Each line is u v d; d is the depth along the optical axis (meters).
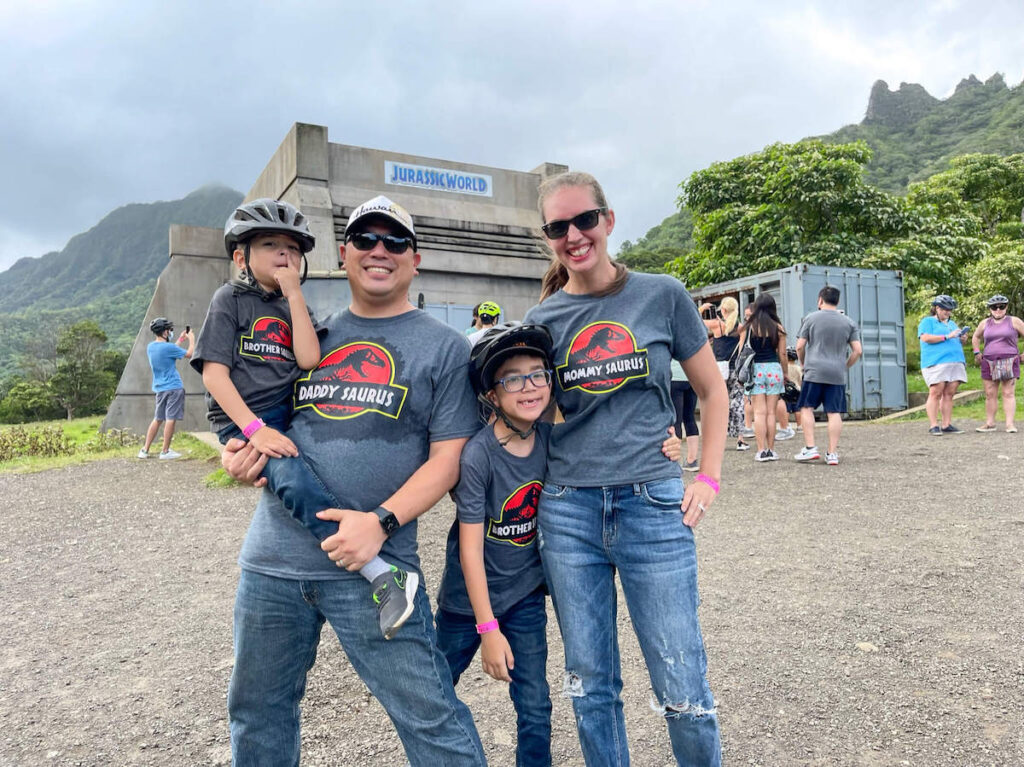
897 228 19.72
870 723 2.51
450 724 1.69
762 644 3.21
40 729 2.78
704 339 2.05
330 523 1.67
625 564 1.89
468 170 15.39
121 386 14.64
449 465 1.83
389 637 1.61
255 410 1.87
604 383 1.91
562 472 1.98
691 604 1.84
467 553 1.99
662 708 1.81
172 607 4.18
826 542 4.70
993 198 41.41
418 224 14.47
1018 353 9.28
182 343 11.16
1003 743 2.33
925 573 4.02
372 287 1.85
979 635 3.18
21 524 6.59
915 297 21.97
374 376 1.80
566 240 1.97
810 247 18.92
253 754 1.82
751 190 21.95
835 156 20.03
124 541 5.81
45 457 11.65
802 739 2.43
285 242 1.99
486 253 15.01
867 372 12.34
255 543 1.79
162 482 8.50
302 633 1.80
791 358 9.64
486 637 1.98
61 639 3.74
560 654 3.34
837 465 7.36
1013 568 4.02
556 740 2.57
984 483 6.22
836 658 3.03
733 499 6.04
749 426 10.09
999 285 20.70
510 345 1.93
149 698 3.02
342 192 13.78
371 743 2.58
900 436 9.58
